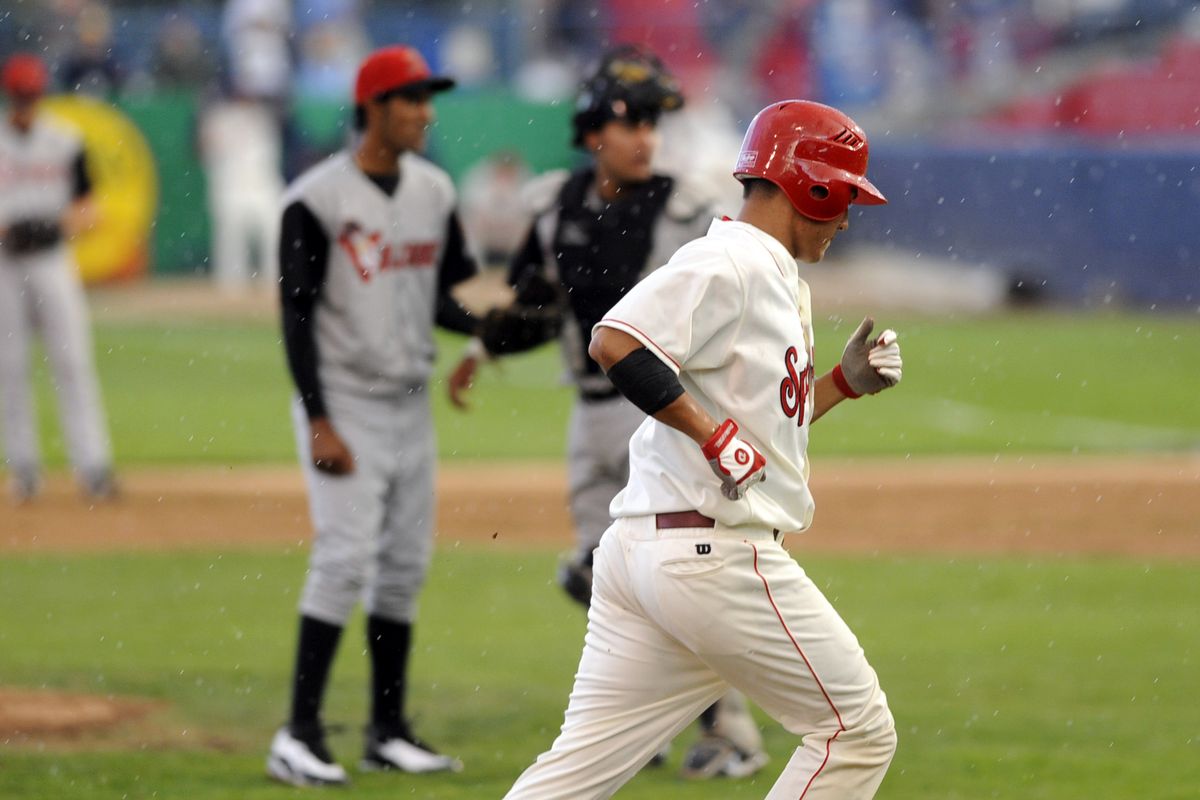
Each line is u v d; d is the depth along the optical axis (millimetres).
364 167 20156
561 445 48375
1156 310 79312
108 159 80938
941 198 82938
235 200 80062
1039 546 35812
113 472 40812
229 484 41156
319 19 88375
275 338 68375
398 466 20438
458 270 21578
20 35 83375
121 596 30094
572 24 93750
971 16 92312
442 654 26375
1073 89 88625
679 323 13383
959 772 20156
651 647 14016
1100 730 22078
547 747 21328
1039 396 58281
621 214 20484
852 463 45750
